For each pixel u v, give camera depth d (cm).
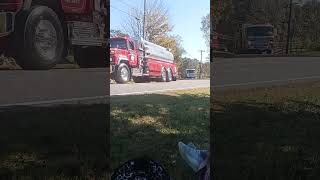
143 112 465
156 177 219
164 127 439
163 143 413
